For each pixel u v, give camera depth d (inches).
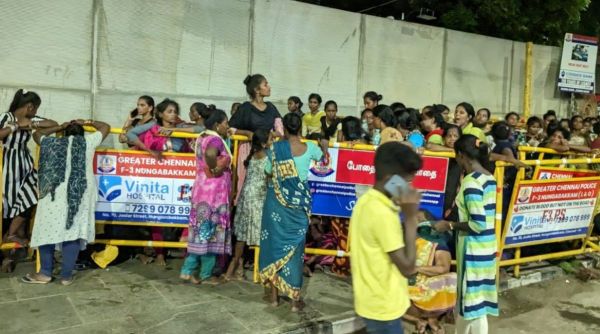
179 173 209.9
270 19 330.0
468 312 154.5
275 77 337.1
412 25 397.1
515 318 198.2
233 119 214.8
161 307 175.5
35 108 197.9
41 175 184.4
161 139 210.7
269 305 182.1
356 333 175.2
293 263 173.8
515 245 222.5
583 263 258.7
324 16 351.9
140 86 288.8
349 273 216.7
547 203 227.0
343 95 368.5
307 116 316.8
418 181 205.6
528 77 475.2
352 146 204.4
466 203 153.3
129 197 208.2
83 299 178.1
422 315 176.4
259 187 196.5
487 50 448.8
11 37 251.0
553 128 256.4
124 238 216.1
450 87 430.3
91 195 191.3
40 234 183.5
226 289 195.5
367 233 106.8
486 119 277.4
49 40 260.7
